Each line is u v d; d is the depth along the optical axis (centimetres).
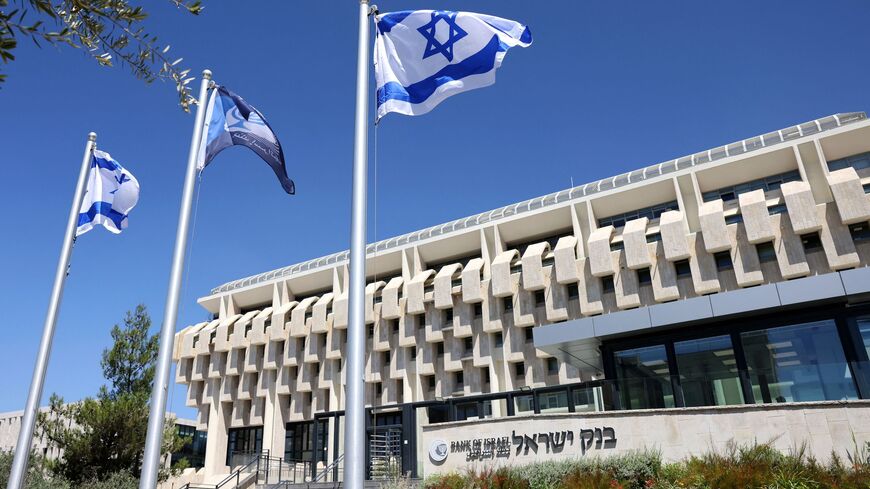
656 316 1695
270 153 1428
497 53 1091
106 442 2384
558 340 1844
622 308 3819
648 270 3906
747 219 3588
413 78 1109
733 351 1625
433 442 1772
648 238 3978
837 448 1325
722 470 1230
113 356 2569
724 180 4022
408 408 2525
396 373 4581
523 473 1452
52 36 370
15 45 351
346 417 727
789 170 3862
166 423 2595
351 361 755
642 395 1655
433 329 4506
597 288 3953
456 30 1115
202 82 1379
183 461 2659
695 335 1692
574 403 1848
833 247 3334
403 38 1130
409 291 4684
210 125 1405
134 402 2445
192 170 1274
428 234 5072
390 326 4756
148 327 2697
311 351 4966
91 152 1585
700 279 3650
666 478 1330
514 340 4188
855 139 3634
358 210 863
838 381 1446
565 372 3853
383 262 5109
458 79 1089
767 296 1559
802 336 1551
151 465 1006
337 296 5041
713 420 1466
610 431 1561
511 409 2247
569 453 1581
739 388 1530
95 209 1595
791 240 3481
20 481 1221
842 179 3412
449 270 4641
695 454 1454
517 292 4269
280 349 5253
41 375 1319
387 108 1085
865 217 3266
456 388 4409
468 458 1705
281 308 5362
